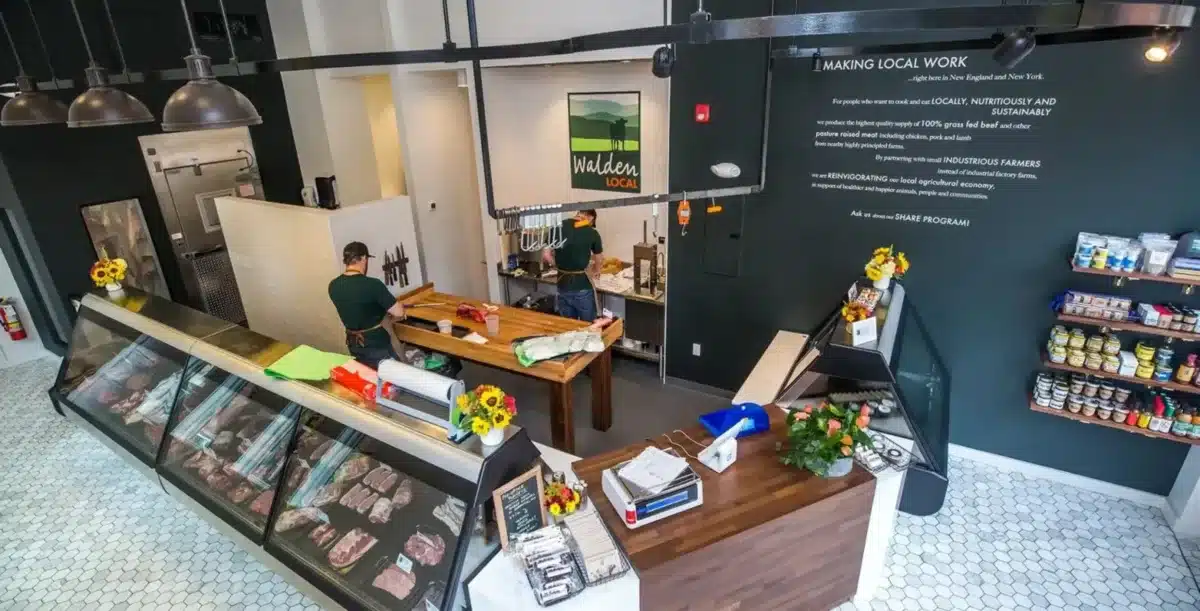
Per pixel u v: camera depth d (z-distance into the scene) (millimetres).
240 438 3078
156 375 3566
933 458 3139
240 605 3002
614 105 4934
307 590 2641
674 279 4684
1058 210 3289
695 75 4039
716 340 4699
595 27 4344
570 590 2104
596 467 2729
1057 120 3150
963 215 3533
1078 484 3676
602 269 5289
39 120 3609
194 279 5980
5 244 5191
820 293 4137
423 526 2379
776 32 1620
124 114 3127
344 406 2596
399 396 2531
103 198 5297
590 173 5309
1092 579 3029
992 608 2885
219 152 5977
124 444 3518
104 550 3359
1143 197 3078
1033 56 3104
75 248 5191
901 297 3516
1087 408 3342
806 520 2459
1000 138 3307
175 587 3111
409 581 2309
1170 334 3016
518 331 4148
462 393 2355
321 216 4352
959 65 3285
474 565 2225
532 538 2293
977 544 3268
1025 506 3545
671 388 5012
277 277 5020
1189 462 3260
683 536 2305
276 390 2850
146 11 5340
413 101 5578
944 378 3646
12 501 3752
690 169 4309
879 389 2947
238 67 2789
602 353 4168
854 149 3719
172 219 5734
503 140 5605
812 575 2641
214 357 3168
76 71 5035
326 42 6023
